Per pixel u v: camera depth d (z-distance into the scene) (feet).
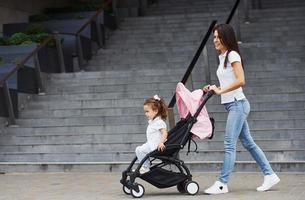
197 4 88.84
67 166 43.04
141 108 52.95
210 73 55.57
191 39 73.87
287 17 74.13
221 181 31.14
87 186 35.70
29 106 56.80
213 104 51.03
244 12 73.82
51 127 51.24
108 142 47.29
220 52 32.60
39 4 88.33
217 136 45.47
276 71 57.41
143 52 71.87
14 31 77.51
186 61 67.05
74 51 69.82
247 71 58.13
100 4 91.25
